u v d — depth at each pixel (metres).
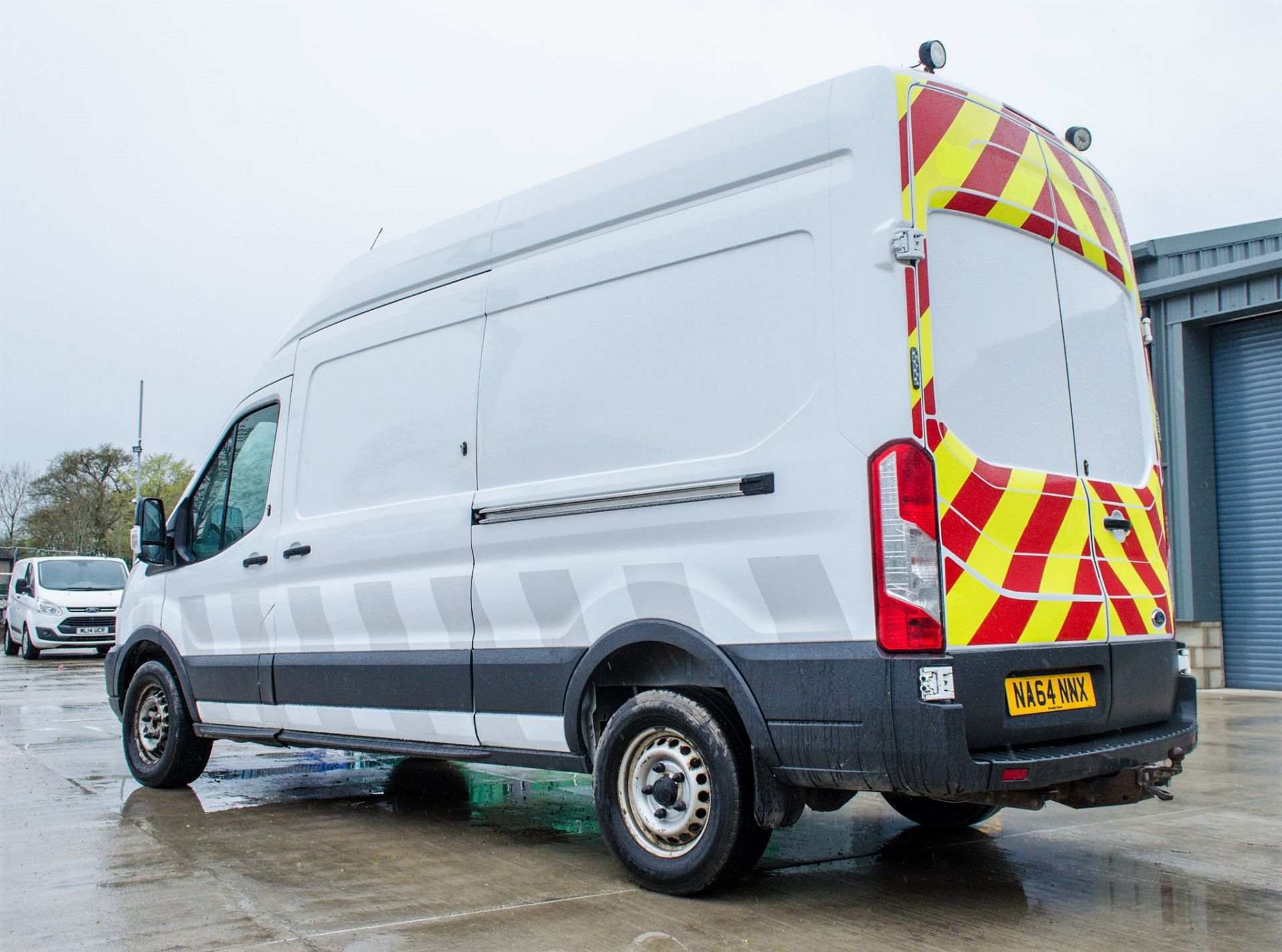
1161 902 3.73
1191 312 11.17
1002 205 3.86
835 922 3.50
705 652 3.70
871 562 3.33
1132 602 4.10
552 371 4.41
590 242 4.37
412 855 4.46
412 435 5.00
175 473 56.53
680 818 3.81
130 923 3.53
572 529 4.20
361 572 5.13
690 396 3.90
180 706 6.07
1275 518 10.91
